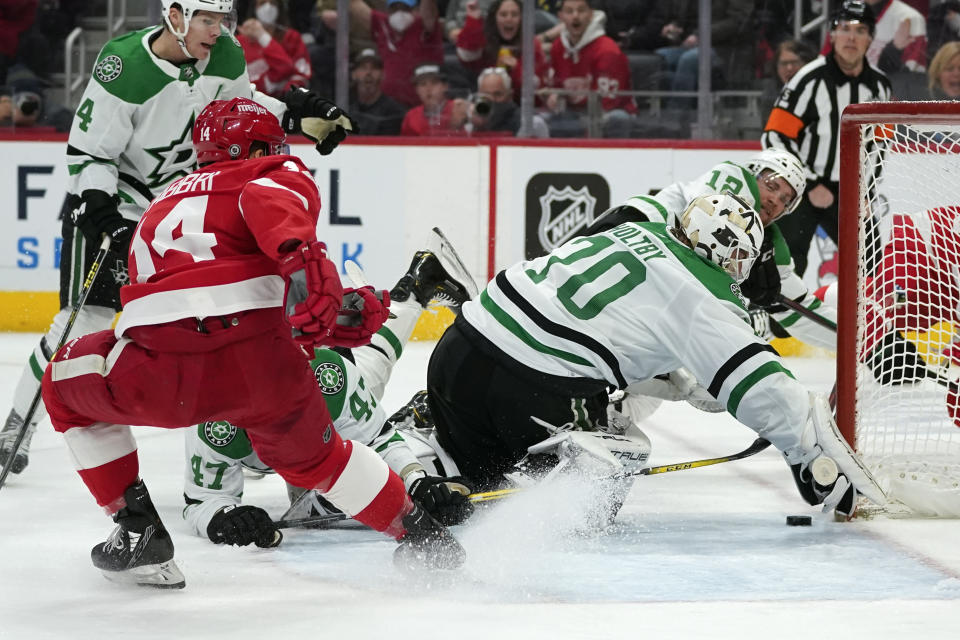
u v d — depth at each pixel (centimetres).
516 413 872
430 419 1023
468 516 791
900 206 1149
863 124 929
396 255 2355
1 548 807
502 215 2344
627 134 2355
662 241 866
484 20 2325
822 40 2288
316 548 812
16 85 2383
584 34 2325
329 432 689
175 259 646
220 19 1077
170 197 668
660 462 1197
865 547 819
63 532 859
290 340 659
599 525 861
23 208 2378
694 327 837
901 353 1088
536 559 775
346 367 824
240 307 636
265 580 722
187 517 855
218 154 682
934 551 805
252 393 650
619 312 854
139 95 1099
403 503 706
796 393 837
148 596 684
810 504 893
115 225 1078
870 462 948
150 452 1251
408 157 2341
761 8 2298
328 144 1109
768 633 612
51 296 2392
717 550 809
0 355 2061
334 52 2341
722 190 1084
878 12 2230
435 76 2342
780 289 1221
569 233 2344
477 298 913
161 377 640
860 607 664
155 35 1111
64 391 662
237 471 857
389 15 2319
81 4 2384
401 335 1002
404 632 610
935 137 1131
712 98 2333
